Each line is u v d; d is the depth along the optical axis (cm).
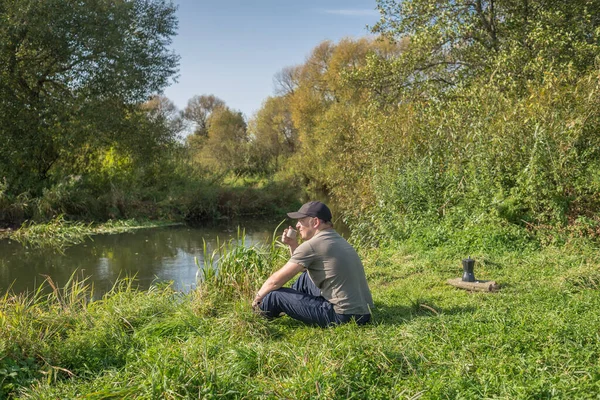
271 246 646
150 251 1432
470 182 951
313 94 3912
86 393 350
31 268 1200
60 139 1931
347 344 390
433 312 495
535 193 849
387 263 792
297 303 461
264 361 376
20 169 1975
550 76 954
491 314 461
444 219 936
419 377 345
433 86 1445
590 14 1329
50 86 2042
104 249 1466
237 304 492
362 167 1295
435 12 1448
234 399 326
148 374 357
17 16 1769
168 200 2162
